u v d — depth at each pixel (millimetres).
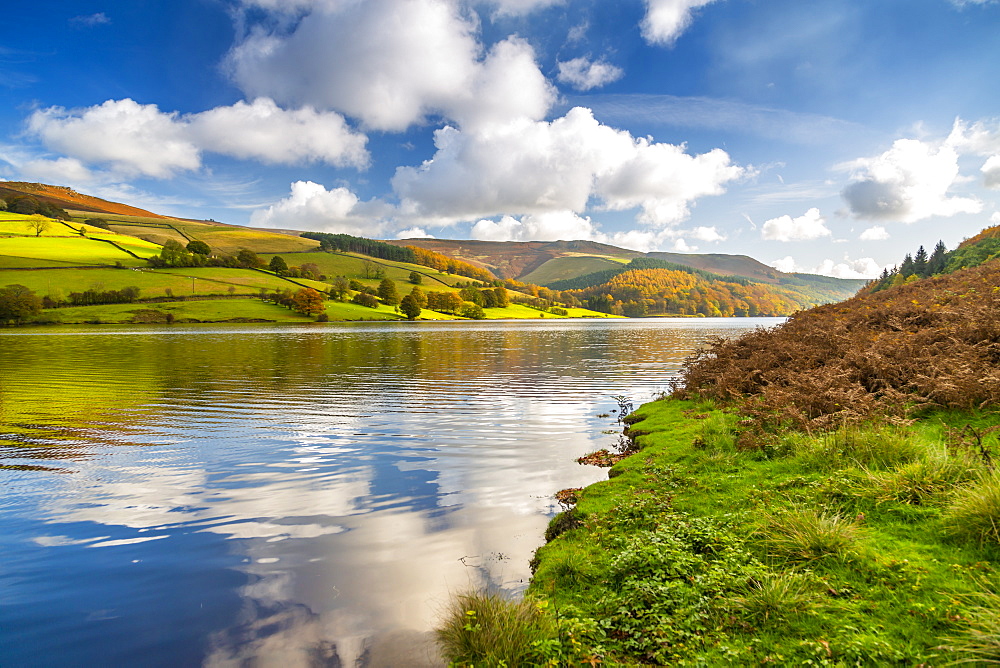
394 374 30078
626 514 7883
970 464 6824
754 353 18000
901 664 3914
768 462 9156
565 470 11641
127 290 118938
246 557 7621
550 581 6215
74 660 5363
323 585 6727
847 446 8617
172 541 8234
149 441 14805
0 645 5648
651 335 76875
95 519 9180
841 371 12836
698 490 8383
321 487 10781
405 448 13875
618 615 5188
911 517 6188
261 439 15000
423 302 169250
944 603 4500
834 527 5918
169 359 38500
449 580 6707
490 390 24000
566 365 34969
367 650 5316
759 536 6328
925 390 10742
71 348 48656
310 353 44531
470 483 10844
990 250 43406
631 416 16953
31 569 7352
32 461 12844
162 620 6062
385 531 8430
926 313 16328
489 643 4910
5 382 26422
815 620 4602
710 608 5000
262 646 5473
